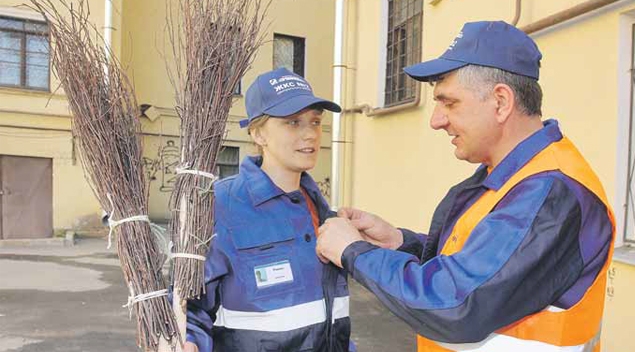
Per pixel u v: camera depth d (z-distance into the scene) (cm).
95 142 137
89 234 1073
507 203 118
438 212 152
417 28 625
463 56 124
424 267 119
